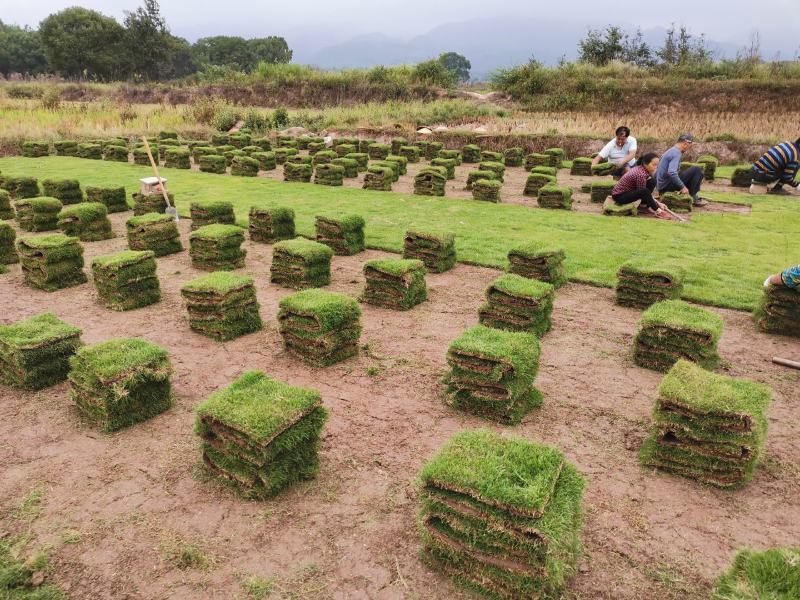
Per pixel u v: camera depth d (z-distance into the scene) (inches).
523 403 211.9
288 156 855.7
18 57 3462.1
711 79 1286.9
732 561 141.6
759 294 334.6
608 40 1605.6
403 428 205.5
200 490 173.5
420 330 291.6
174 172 812.0
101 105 1450.5
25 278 364.2
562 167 893.8
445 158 830.5
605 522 158.7
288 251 343.9
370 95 1582.2
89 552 148.3
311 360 253.8
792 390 233.0
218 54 4074.8
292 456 171.3
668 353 243.4
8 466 184.4
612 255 412.8
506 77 1441.9
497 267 391.2
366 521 159.9
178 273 383.2
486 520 133.6
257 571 142.3
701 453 173.9
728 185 719.7
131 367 202.5
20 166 842.2
